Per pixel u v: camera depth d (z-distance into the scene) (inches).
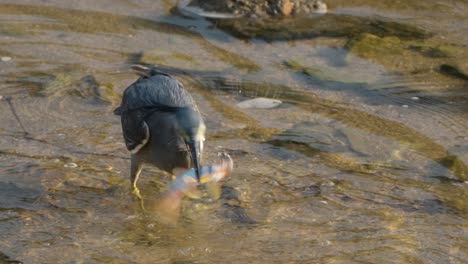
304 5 1558.8
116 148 1066.1
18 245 848.3
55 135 1084.5
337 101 1225.4
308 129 1134.4
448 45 1437.0
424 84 1294.3
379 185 1000.9
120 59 1330.0
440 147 1098.1
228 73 1299.2
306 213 936.3
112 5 1557.6
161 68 1296.8
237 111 1178.6
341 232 898.7
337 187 994.1
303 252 856.3
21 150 1041.5
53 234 875.4
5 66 1274.6
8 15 1473.9
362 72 1326.3
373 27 1505.9
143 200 959.6
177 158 883.4
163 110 914.1
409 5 1625.2
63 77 1249.4
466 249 870.4
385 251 861.8
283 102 1213.7
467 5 1635.1
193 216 925.2
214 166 820.0
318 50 1406.3
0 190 951.6
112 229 894.4
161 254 848.3
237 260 839.1
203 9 1544.0
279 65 1342.3
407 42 1445.6
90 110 1158.3
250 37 1444.4
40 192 955.3
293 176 1015.0
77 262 823.1
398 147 1094.4
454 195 981.8
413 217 933.2
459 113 1199.6
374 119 1172.5
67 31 1423.5
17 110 1142.3
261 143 1091.3
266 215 930.1
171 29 1461.6
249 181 999.0
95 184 983.6
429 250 866.1
